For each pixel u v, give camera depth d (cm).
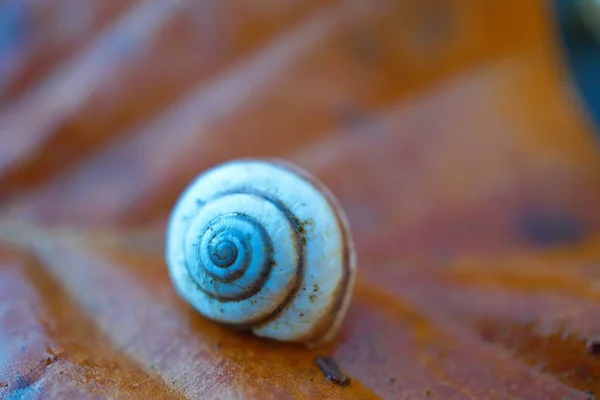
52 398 7
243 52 9
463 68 10
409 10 10
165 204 9
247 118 9
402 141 9
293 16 10
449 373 8
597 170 9
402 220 9
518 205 9
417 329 8
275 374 7
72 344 8
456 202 9
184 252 8
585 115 10
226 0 9
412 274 9
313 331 8
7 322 8
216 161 9
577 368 8
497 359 8
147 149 9
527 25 10
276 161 8
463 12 10
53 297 8
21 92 9
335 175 9
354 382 8
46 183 9
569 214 9
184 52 9
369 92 9
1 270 8
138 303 8
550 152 9
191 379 7
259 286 8
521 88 10
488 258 9
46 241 9
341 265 8
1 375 7
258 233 8
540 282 9
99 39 9
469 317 8
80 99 9
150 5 9
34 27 9
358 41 10
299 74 9
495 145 9
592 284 8
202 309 8
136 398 7
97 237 9
